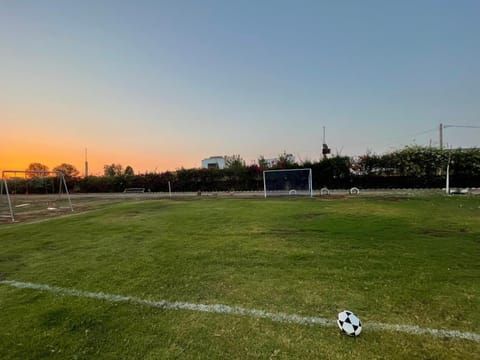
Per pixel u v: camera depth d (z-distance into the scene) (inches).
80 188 1219.9
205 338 90.6
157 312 109.5
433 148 764.0
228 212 374.6
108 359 80.8
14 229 309.9
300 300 116.2
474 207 374.6
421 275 137.8
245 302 116.0
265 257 174.6
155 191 1109.1
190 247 202.7
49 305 117.4
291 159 935.7
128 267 163.6
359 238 214.1
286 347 84.4
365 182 822.5
